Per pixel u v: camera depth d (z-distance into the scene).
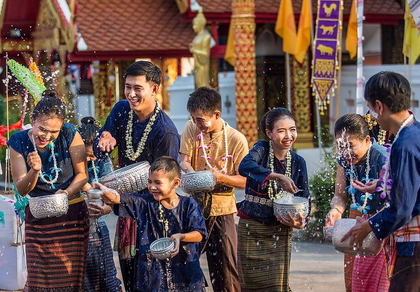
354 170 7.14
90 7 21.69
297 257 11.23
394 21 21.61
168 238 6.98
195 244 7.21
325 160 14.08
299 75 22.05
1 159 19.34
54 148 7.54
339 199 7.38
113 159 14.32
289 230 7.53
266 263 7.48
